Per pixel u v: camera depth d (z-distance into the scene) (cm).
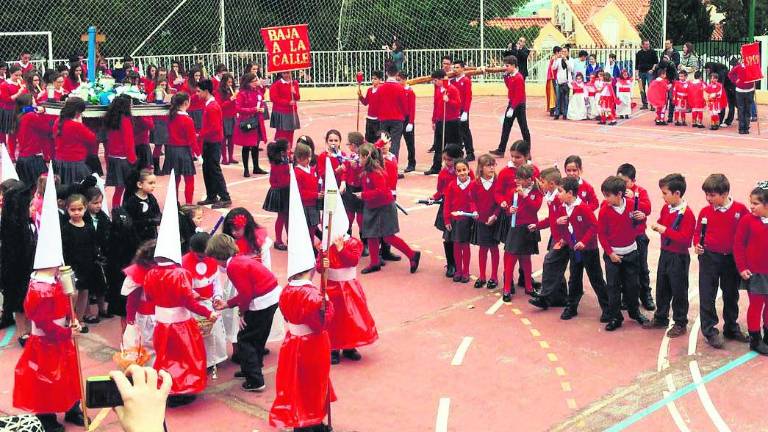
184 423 838
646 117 2708
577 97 2650
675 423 823
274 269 1272
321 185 1307
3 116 1961
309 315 776
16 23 3253
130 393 342
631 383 909
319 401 797
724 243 979
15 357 996
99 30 3306
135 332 898
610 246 1038
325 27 3547
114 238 1020
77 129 1419
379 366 961
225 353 936
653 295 1168
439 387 908
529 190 1110
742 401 865
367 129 1820
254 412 863
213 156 1580
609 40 3888
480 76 3222
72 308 811
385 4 3472
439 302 1151
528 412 851
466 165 1180
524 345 1009
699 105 2481
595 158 2033
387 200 1241
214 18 3359
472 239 1194
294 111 1903
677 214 1005
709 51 3272
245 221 957
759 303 955
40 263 804
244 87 1823
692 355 973
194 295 859
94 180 1074
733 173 1839
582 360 966
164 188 1755
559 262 1092
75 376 825
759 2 4528
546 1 4438
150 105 1641
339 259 950
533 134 2402
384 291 1191
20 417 539
